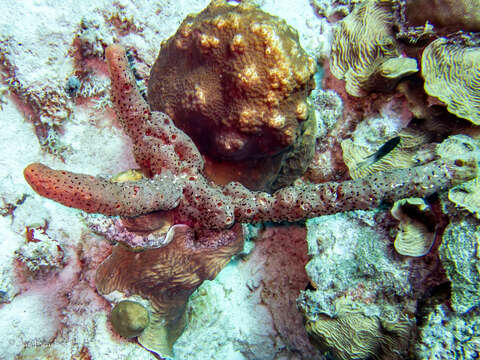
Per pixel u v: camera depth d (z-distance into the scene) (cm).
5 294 50
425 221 45
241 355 66
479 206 40
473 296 39
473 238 39
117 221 41
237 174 48
